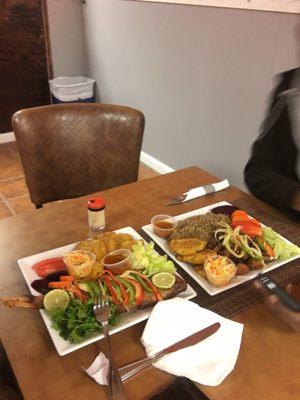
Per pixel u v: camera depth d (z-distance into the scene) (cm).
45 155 149
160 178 144
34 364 72
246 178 131
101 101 383
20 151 146
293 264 100
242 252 98
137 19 291
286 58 191
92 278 88
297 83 121
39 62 364
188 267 98
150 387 68
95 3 336
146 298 84
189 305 83
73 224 115
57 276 92
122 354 74
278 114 124
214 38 231
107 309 79
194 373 69
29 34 348
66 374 70
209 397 66
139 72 310
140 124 153
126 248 98
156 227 109
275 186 119
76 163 155
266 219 119
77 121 152
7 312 83
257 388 68
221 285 91
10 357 73
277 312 84
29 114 145
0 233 110
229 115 238
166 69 279
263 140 128
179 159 297
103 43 346
